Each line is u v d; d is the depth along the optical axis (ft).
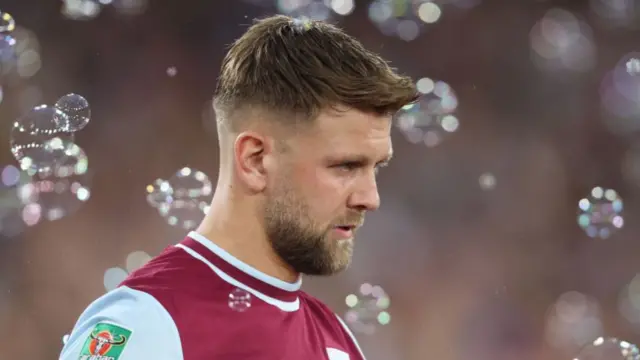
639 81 65.21
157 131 59.21
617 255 63.67
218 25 60.59
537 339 60.95
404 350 58.70
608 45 66.54
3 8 56.39
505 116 66.18
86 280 54.70
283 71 13.33
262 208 13.61
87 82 58.29
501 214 63.82
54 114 21.15
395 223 62.08
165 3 60.18
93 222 55.93
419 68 65.82
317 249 13.46
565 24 66.64
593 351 20.99
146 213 57.21
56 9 57.41
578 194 65.31
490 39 66.49
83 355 12.53
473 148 65.05
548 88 66.44
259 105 13.46
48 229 54.39
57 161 21.22
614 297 62.80
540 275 62.75
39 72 56.13
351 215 13.55
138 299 13.09
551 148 65.62
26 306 52.60
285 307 14.24
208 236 14.17
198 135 59.88
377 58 13.82
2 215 43.83
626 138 65.62
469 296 61.46
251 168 13.60
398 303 59.67
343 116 13.12
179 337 12.81
